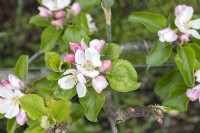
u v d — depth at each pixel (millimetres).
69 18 553
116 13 857
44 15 564
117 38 845
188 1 838
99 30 833
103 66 451
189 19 533
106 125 841
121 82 467
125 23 851
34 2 914
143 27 845
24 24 902
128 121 853
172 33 514
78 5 549
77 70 448
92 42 461
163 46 534
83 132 791
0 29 906
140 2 836
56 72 461
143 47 629
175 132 870
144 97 851
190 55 508
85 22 556
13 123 526
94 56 445
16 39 872
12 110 483
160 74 846
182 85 559
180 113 872
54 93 473
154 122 868
